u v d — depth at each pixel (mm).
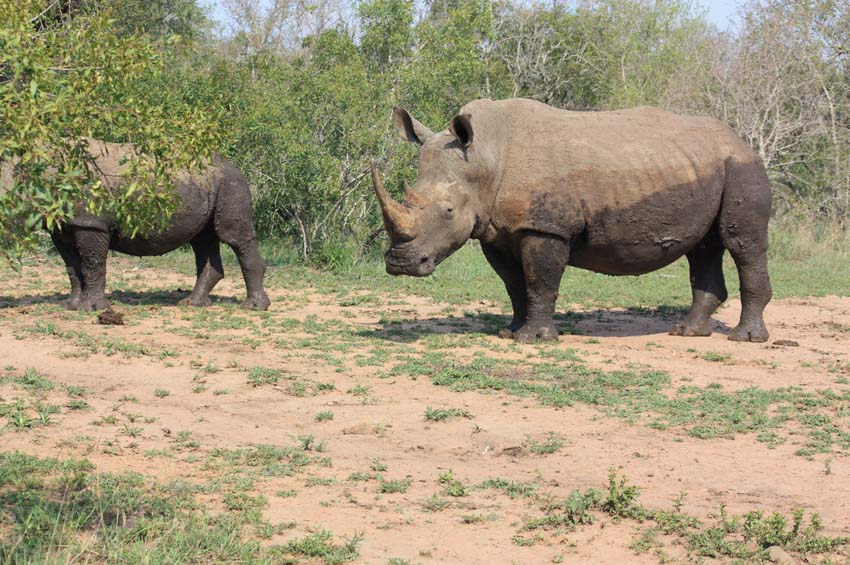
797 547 6336
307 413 9594
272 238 22734
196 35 33500
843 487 7656
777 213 27625
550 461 8266
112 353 11727
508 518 6891
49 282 17625
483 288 18500
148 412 9391
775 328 14898
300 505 7016
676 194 13070
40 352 11672
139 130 6637
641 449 8617
